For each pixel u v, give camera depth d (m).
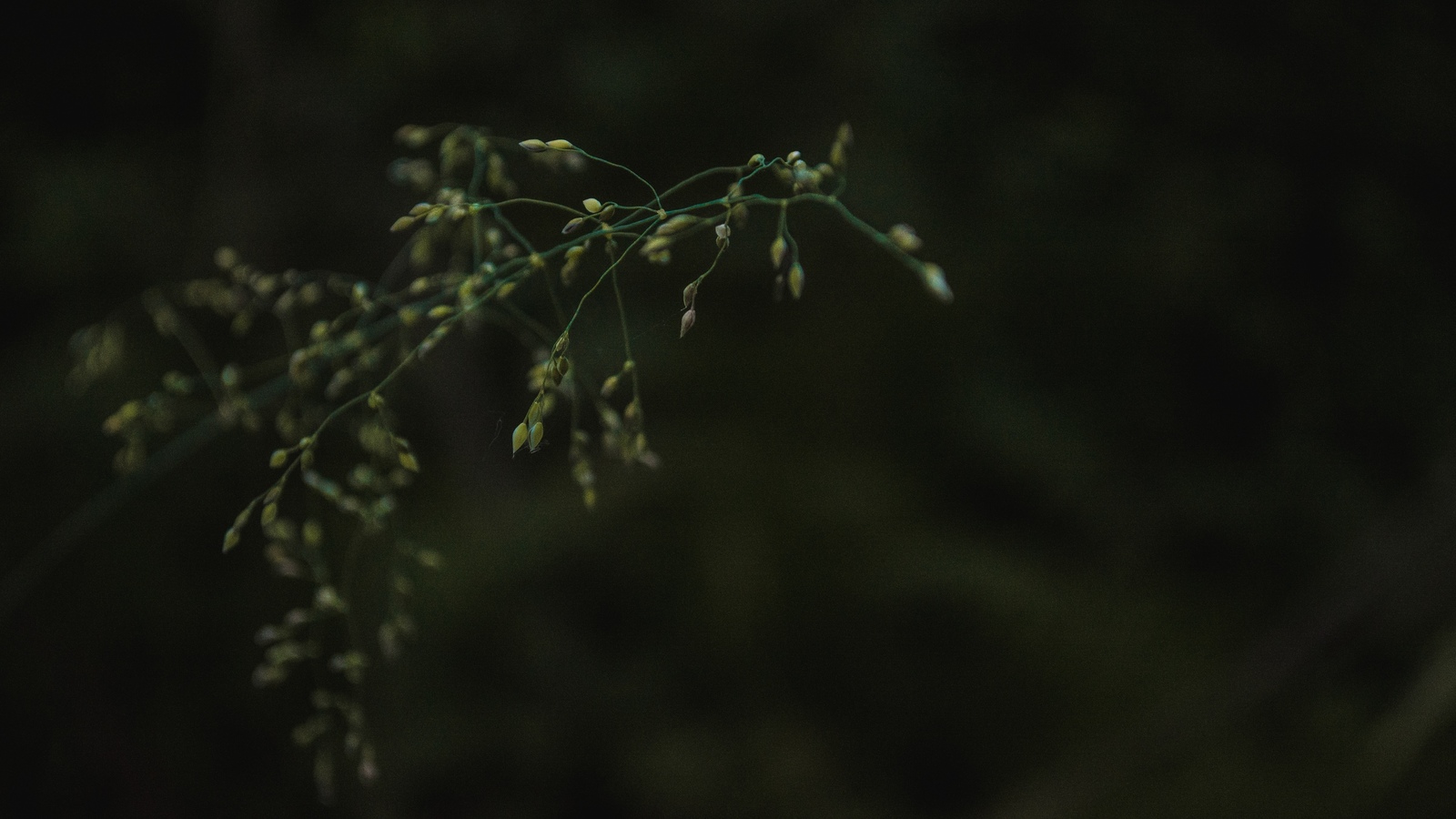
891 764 0.82
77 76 0.85
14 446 0.79
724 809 0.74
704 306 1.01
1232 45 0.85
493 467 0.88
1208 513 0.95
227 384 0.35
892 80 0.88
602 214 0.27
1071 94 0.88
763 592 0.84
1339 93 0.85
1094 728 0.81
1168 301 0.92
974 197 0.91
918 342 1.01
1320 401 0.92
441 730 0.75
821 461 0.95
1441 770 0.55
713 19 0.89
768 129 0.91
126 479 0.79
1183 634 0.88
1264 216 0.88
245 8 0.78
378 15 0.82
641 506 0.85
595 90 0.85
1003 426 0.98
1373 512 0.89
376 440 0.31
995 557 0.90
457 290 0.29
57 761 0.73
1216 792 0.71
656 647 0.82
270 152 0.84
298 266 0.87
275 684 0.78
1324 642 0.70
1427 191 0.88
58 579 0.78
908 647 0.86
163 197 0.85
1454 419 0.88
